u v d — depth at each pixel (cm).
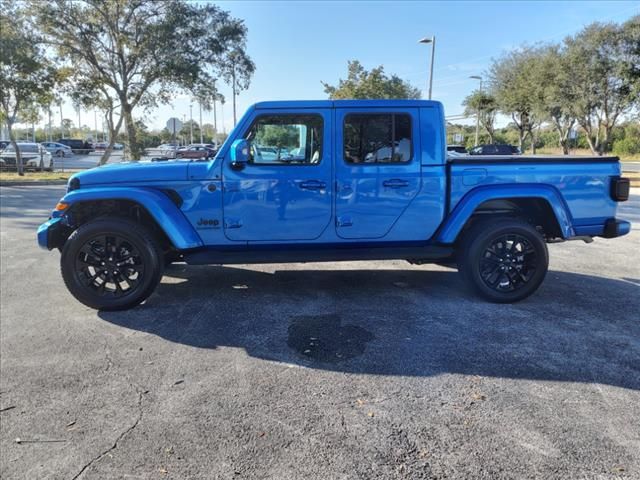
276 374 354
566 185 507
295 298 523
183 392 330
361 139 491
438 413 303
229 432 285
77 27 2256
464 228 521
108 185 483
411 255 506
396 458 261
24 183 2147
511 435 280
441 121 495
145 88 2428
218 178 482
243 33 2444
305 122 486
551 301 515
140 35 2336
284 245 502
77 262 478
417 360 374
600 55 2369
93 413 306
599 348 395
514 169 503
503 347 397
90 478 248
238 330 436
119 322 458
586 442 273
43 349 399
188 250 498
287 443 274
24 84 2178
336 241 504
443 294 538
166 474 251
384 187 493
